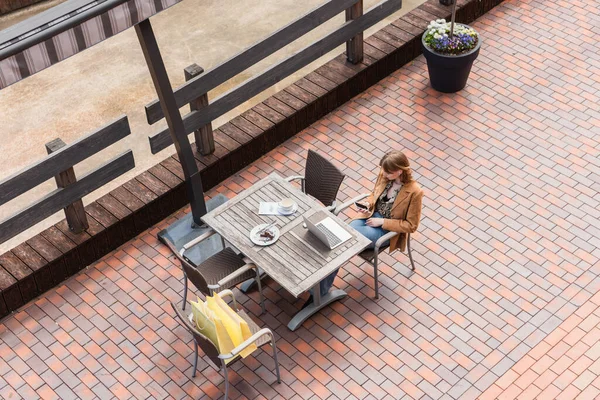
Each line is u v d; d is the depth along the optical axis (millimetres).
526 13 12492
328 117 11094
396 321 8586
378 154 10484
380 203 8711
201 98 9500
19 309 9008
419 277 8977
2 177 11414
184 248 8469
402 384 8055
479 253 9180
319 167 9008
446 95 11227
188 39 13672
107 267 9383
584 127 10641
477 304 8688
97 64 13344
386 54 11391
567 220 9492
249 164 10555
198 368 8305
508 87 11281
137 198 9664
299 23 10094
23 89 12914
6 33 6551
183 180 9875
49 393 8203
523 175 10055
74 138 11961
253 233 8398
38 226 10734
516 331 8414
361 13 10828
